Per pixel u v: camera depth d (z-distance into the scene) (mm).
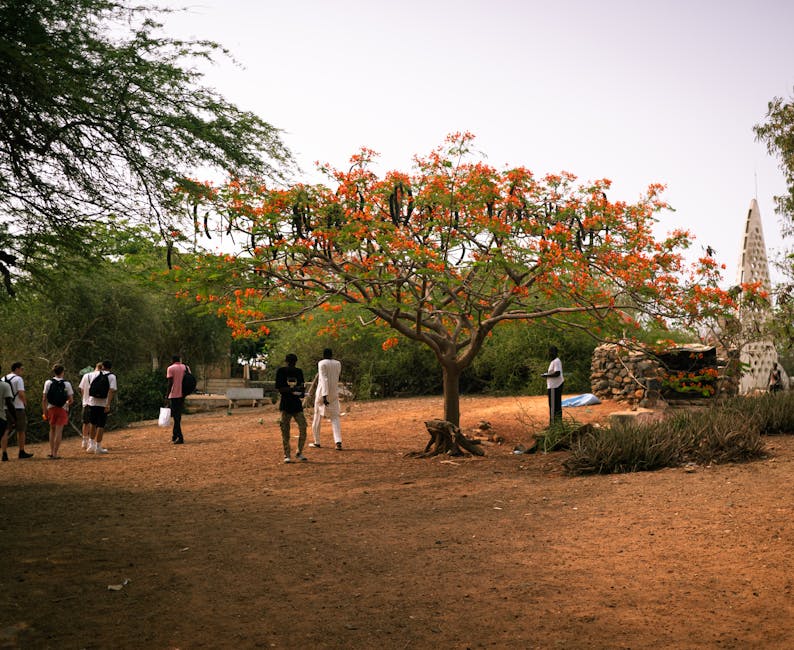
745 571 4840
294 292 12117
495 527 6582
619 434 9906
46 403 12828
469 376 27203
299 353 26891
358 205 11227
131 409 24688
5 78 5965
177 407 14859
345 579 5039
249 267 10805
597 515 6848
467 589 4750
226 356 33625
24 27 5965
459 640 3865
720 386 15992
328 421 17719
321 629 4059
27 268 8312
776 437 10883
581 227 11000
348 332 22625
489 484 9008
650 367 15938
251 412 24406
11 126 6355
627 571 5020
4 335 20078
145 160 7348
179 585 4918
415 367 27812
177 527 6867
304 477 9961
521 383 25328
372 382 26969
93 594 4711
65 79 6332
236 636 3959
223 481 9844
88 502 8344
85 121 6766
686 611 4172
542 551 5672
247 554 5766
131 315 22688
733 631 3836
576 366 24031
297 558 5621
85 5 6375
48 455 12828
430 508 7617
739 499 6977
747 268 23219
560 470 9734
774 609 4113
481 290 12750
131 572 5246
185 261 10672
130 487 9484
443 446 11891
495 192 11016
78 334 21078
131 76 6918
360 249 11188
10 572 5242
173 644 3842
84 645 3814
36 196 7219
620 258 11156
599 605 4344
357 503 8008
